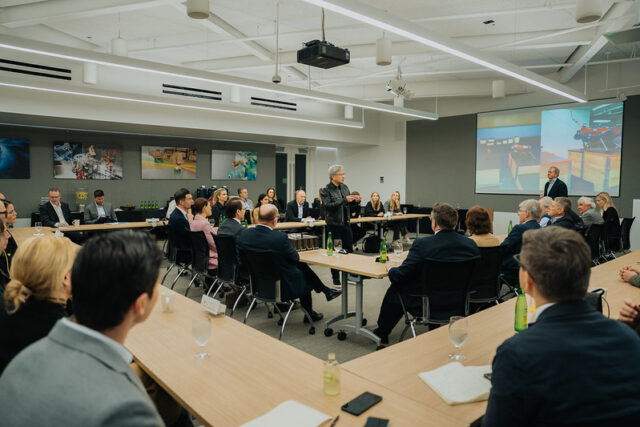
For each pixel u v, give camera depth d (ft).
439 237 9.78
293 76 29.53
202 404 4.46
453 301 9.93
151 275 2.77
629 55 27.22
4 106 22.49
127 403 2.27
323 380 5.00
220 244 13.96
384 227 30.09
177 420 5.94
